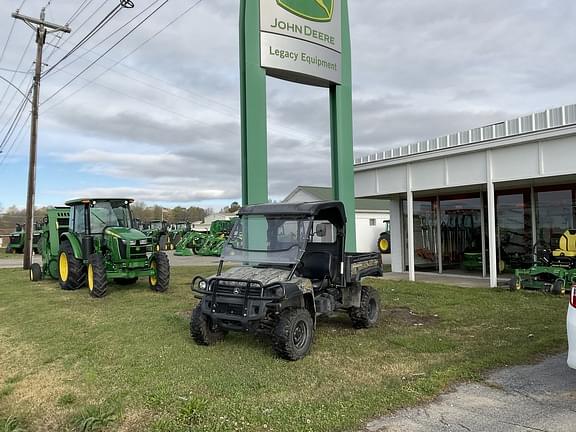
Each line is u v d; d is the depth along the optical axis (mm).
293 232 6840
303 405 4512
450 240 16219
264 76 10109
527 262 14094
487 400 4641
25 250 21141
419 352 6305
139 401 4707
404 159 13914
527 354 6059
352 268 7469
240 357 6133
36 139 21969
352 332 7512
